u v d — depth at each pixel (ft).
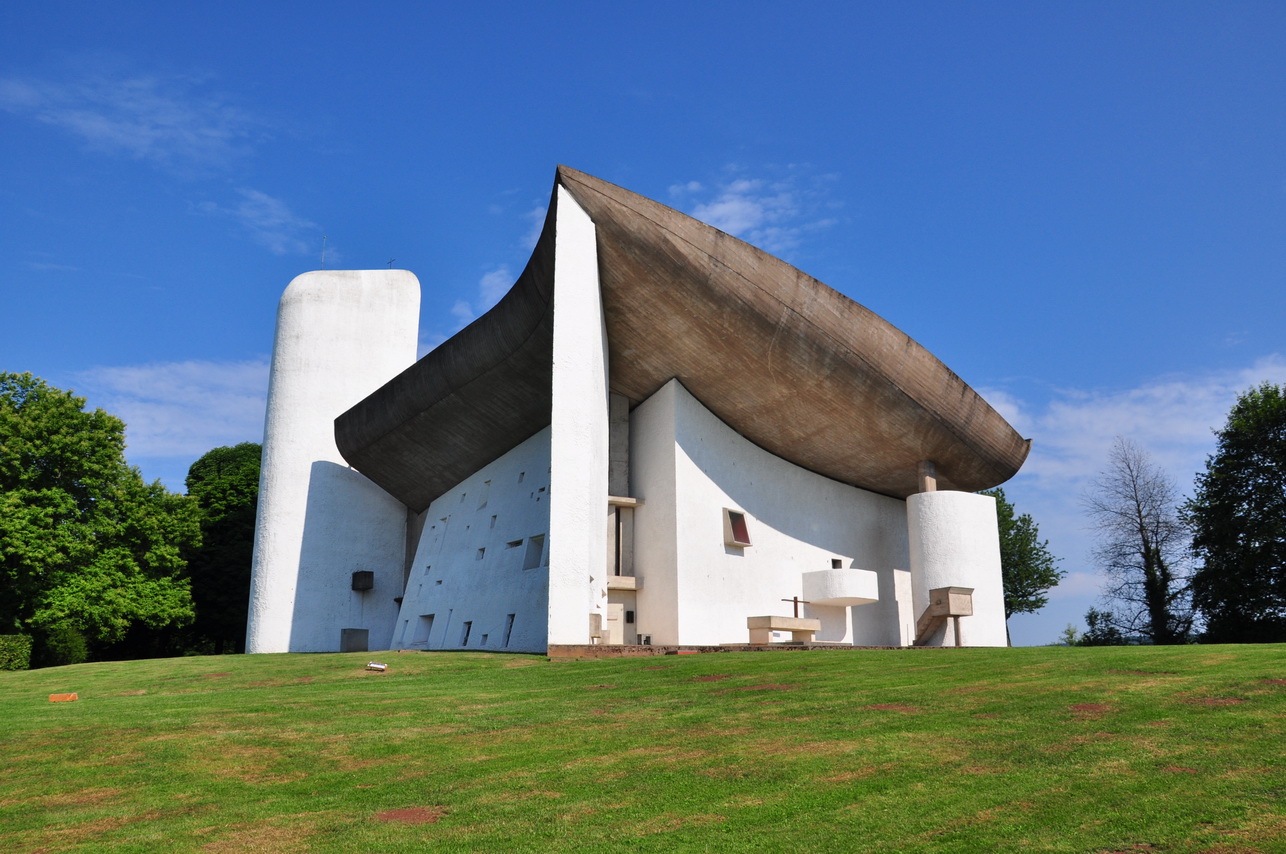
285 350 111.24
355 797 26.45
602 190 65.82
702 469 78.28
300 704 41.01
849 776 25.73
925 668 45.21
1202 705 30.76
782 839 21.30
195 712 39.01
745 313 69.97
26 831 24.17
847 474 88.79
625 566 78.43
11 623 94.07
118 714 38.88
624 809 24.08
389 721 36.42
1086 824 20.89
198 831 23.79
